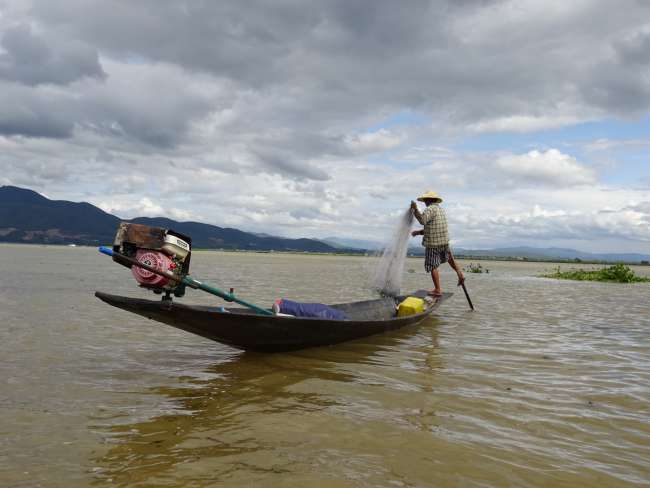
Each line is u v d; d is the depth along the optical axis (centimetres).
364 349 674
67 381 483
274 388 470
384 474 292
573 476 296
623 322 988
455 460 314
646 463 317
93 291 1324
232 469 296
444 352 660
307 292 1477
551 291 1845
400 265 1134
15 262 2955
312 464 304
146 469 295
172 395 444
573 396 463
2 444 329
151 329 780
